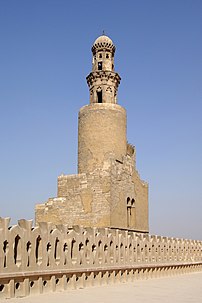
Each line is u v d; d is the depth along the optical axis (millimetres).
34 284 22031
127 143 53000
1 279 19766
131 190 50656
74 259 26062
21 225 21672
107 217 45094
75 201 47219
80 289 25453
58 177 48875
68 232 25547
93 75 53438
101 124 49500
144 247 36438
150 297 22312
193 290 26719
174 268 43000
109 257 30094
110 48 54938
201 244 52688
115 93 54250
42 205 48969
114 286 28219
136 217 51250
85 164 49219
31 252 21969
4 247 20266
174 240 44000
